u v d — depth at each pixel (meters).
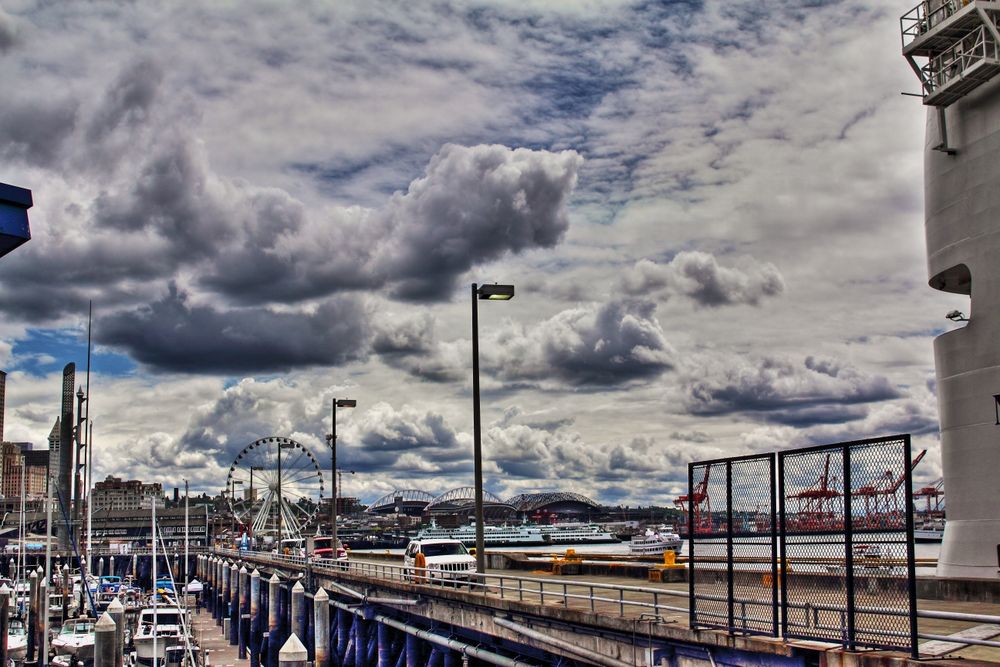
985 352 34.53
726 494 21.34
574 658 26.95
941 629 21.62
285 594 77.12
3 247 11.40
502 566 59.69
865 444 17.91
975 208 35.38
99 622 38.84
